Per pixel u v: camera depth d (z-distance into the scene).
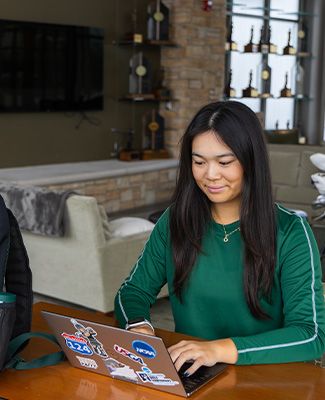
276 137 7.91
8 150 6.51
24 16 6.48
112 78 7.46
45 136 6.83
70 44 6.81
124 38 7.45
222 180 1.45
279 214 1.56
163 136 7.82
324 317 1.49
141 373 1.30
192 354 1.35
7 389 1.30
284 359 1.41
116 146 7.58
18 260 1.43
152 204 7.30
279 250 1.51
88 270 3.77
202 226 1.56
